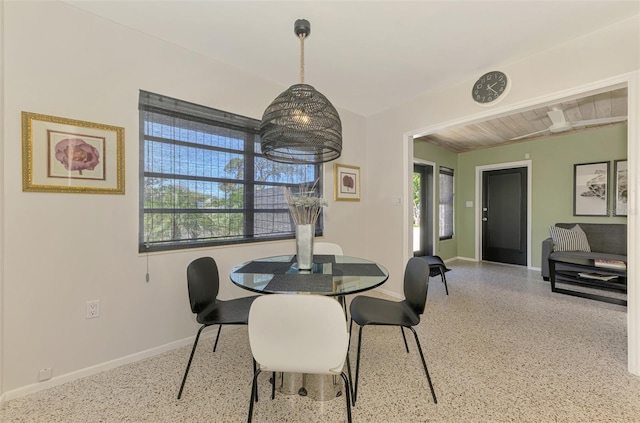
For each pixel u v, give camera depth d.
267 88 2.68
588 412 1.41
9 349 1.52
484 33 1.99
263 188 2.66
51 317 1.64
